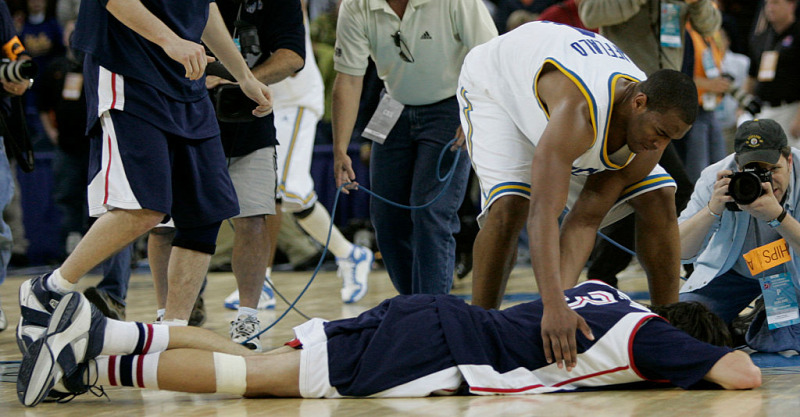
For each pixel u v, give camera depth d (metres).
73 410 9.44
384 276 27.78
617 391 9.99
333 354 9.85
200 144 12.05
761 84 25.30
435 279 15.40
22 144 15.44
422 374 9.77
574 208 11.70
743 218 13.05
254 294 14.36
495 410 9.01
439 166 15.31
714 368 9.70
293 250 29.89
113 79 11.18
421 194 15.45
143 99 11.27
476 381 9.72
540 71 11.06
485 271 11.75
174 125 11.52
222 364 9.64
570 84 10.52
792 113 25.06
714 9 18.11
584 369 9.88
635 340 9.79
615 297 10.30
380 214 16.12
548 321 9.59
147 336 9.62
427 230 15.37
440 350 9.83
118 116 11.23
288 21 14.75
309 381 9.77
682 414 8.69
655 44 17.88
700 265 13.62
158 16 11.48
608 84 10.47
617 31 18.00
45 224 32.12
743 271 13.32
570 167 10.13
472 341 9.84
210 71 13.36
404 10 15.06
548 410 8.96
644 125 10.20
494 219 11.60
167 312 12.30
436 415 8.83
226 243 29.30
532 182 10.02
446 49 15.07
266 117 14.61
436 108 15.40
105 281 15.87
